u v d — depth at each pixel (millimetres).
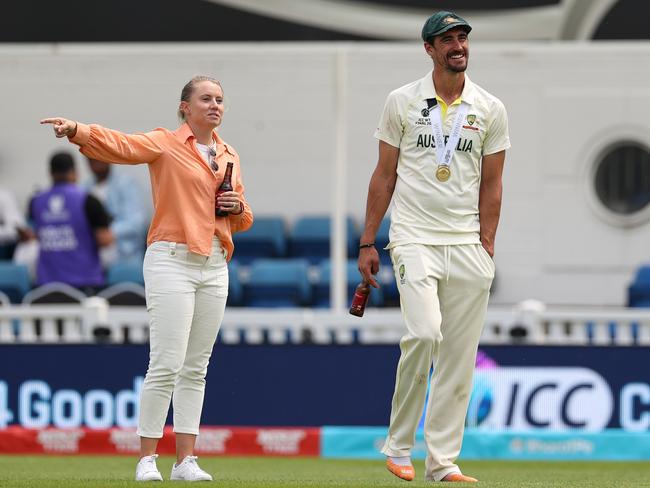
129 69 51750
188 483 22688
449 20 23312
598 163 51156
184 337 23406
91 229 42844
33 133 52344
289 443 36062
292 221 52188
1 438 36062
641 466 34062
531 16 48281
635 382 35906
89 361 36281
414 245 23625
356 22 49062
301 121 51781
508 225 51531
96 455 35688
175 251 23312
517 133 51094
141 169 51500
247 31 48938
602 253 51469
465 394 24234
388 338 37719
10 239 51031
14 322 40156
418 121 23703
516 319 37812
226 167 23703
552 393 36031
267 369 36344
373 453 35812
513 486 22875
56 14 48969
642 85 50688
